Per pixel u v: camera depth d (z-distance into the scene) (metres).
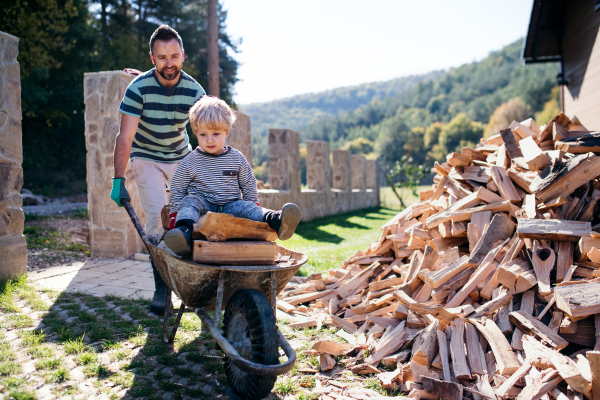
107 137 6.55
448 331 3.14
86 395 2.41
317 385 2.82
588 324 2.79
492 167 4.26
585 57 9.05
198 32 28.23
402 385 2.81
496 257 3.58
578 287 2.90
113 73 6.50
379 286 4.24
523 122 4.82
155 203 3.86
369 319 3.76
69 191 18.11
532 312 3.09
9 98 4.55
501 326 3.08
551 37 10.71
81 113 20.75
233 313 2.59
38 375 2.56
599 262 3.06
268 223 2.65
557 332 2.85
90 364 2.77
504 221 3.80
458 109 133.62
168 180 4.12
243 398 2.46
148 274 5.50
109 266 5.88
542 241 3.40
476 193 4.18
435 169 5.23
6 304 3.69
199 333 3.55
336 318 3.91
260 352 2.28
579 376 2.29
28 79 16.27
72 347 2.95
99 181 6.61
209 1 11.59
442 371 2.87
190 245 2.47
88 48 21.12
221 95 29.94
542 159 3.85
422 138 116.56
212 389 2.66
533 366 2.64
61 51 18.98
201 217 2.46
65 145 21.08
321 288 4.87
